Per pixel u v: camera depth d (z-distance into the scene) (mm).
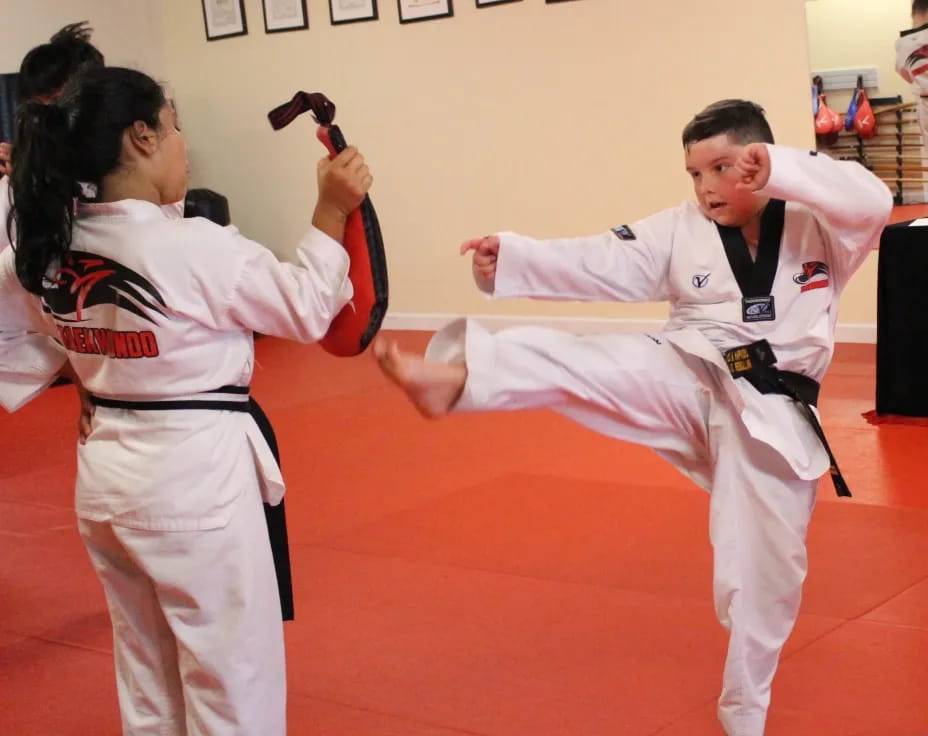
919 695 2855
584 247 2486
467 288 8531
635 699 2936
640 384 2332
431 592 3777
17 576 4242
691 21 7176
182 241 2057
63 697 3203
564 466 5145
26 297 2400
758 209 2404
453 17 8117
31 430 6645
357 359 8039
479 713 2914
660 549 4027
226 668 2150
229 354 2150
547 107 7863
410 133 8516
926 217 6082
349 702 3023
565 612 3531
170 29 9555
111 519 2145
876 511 4266
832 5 6633
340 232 2203
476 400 2221
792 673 3021
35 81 2988
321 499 4938
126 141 2109
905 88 6383
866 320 7086
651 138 7488
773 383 2379
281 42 8992
